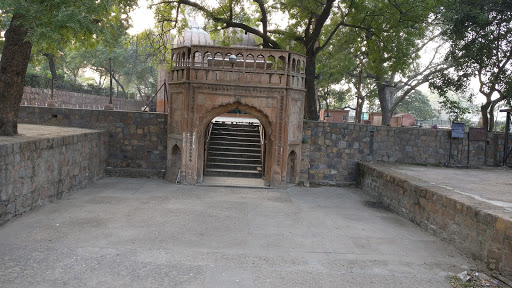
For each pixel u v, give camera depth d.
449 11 13.89
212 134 14.70
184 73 11.39
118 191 10.37
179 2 14.47
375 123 25.33
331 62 21.12
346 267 5.73
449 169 12.56
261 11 14.80
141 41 16.41
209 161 13.65
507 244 5.30
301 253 6.27
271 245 6.61
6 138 7.85
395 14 14.05
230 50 11.32
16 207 7.20
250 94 11.41
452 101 17.19
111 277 4.96
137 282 4.85
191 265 5.52
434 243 7.04
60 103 22.27
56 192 8.93
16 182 7.16
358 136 13.30
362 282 5.20
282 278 5.21
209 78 11.31
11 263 5.21
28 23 6.44
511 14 13.39
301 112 12.23
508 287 5.12
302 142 13.01
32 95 19.38
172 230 7.17
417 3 13.32
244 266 5.59
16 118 8.64
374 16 14.50
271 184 11.79
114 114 12.73
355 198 11.23
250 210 9.08
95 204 8.80
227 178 12.73
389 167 12.02
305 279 5.22
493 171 12.42
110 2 7.21
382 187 10.64
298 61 12.10
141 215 8.09
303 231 7.55
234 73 11.34
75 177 10.03
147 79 40.16
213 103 11.38
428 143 13.70
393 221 8.63
